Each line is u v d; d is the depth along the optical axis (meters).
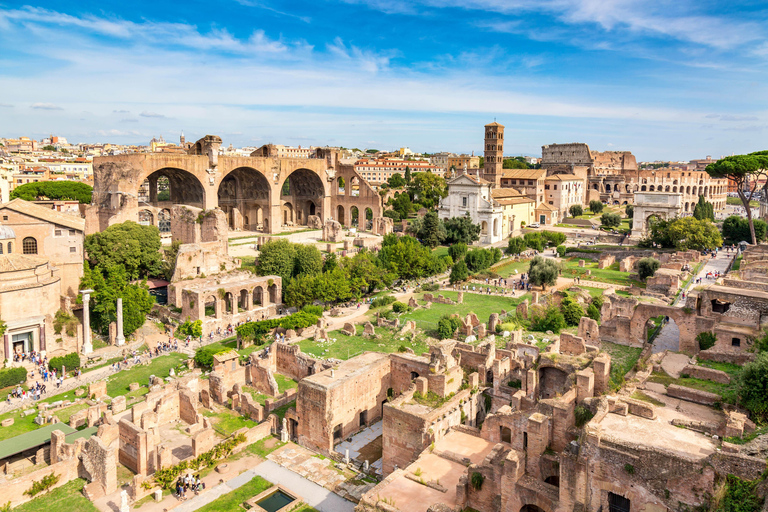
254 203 173.50
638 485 28.61
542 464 37.62
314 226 182.88
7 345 71.44
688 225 134.62
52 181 172.62
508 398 55.81
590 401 40.09
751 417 34.25
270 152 177.00
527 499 34.03
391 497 38.03
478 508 37.03
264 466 50.38
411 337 78.00
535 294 95.12
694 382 41.59
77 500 45.22
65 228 91.06
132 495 45.34
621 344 70.50
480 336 76.12
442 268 127.12
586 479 30.42
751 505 25.22
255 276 109.44
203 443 50.25
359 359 60.59
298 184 189.62
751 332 56.12
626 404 34.19
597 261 140.38
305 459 51.62
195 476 48.31
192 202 155.12
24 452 51.94
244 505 44.22
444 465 42.41
